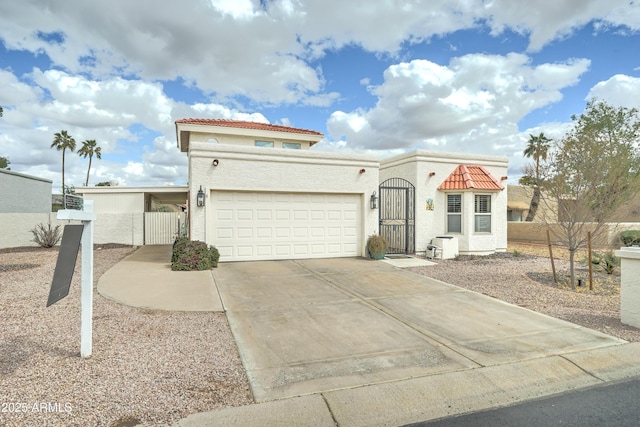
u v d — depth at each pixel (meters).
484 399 3.59
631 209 15.95
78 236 4.12
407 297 7.69
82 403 3.23
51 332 5.12
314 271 10.37
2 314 5.98
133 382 3.67
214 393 3.53
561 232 9.84
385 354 4.62
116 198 21.72
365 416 3.23
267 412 3.21
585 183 8.94
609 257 10.70
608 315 6.44
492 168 15.66
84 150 51.31
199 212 11.21
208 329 5.46
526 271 10.98
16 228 17.45
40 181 23.81
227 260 11.59
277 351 4.69
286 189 12.06
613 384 3.97
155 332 5.24
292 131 17.89
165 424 2.98
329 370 4.12
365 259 12.63
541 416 3.29
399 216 14.88
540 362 4.36
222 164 11.41
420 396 3.57
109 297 7.14
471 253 14.27
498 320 6.13
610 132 18.23
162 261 12.29
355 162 12.91
